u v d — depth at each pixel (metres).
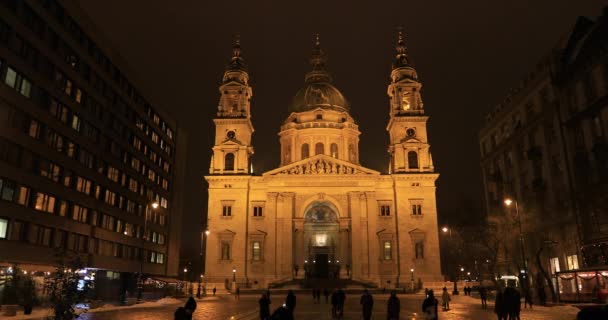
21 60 47.75
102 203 66.56
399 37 108.00
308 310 45.97
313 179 94.31
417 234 91.19
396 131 98.44
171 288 78.75
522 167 70.75
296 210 93.25
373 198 93.00
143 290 78.94
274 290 80.62
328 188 94.12
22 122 48.12
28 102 49.03
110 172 69.56
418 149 96.56
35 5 50.38
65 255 21.59
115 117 71.25
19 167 47.47
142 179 82.19
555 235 59.31
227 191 94.25
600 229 50.75
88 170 62.47
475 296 68.75
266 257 90.44
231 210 93.31
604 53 51.47
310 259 96.75
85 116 61.72
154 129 88.12
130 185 77.12
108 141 69.12
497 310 27.95
